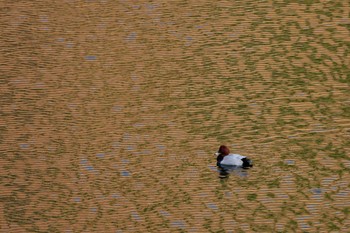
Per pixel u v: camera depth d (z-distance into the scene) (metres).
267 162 38.19
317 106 43.09
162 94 44.91
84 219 34.50
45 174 38.06
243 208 34.72
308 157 38.44
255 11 53.09
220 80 46.03
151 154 39.25
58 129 41.97
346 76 45.78
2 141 40.94
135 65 47.88
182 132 41.09
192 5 54.22
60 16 53.56
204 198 35.62
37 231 33.81
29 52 49.69
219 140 40.25
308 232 32.97
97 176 37.69
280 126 41.28
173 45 49.69
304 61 47.50
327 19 51.72
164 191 36.22
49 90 45.72
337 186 36.03
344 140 39.81
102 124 42.22
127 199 35.81
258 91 44.78
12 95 45.28
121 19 52.78
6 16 53.81
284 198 35.28
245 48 49.16
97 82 46.38
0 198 36.25
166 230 33.44
